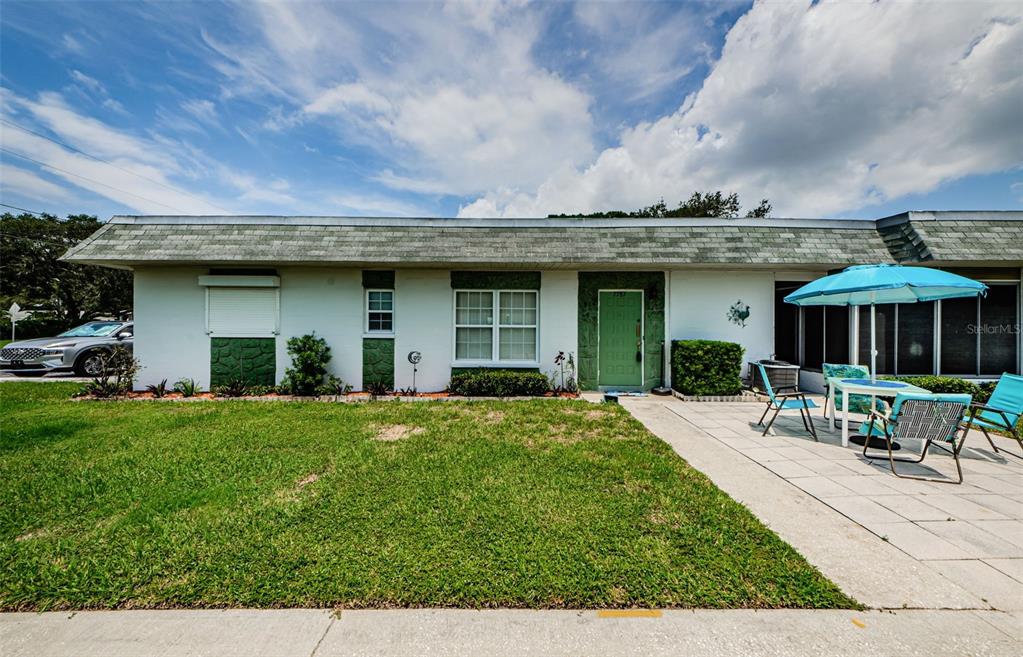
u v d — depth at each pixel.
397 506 3.62
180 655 2.07
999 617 2.31
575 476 4.34
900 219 8.68
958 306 8.53
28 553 2.93
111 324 13.13
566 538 3.11
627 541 3.07
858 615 2.33
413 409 7.45
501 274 9.39
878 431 5.96
